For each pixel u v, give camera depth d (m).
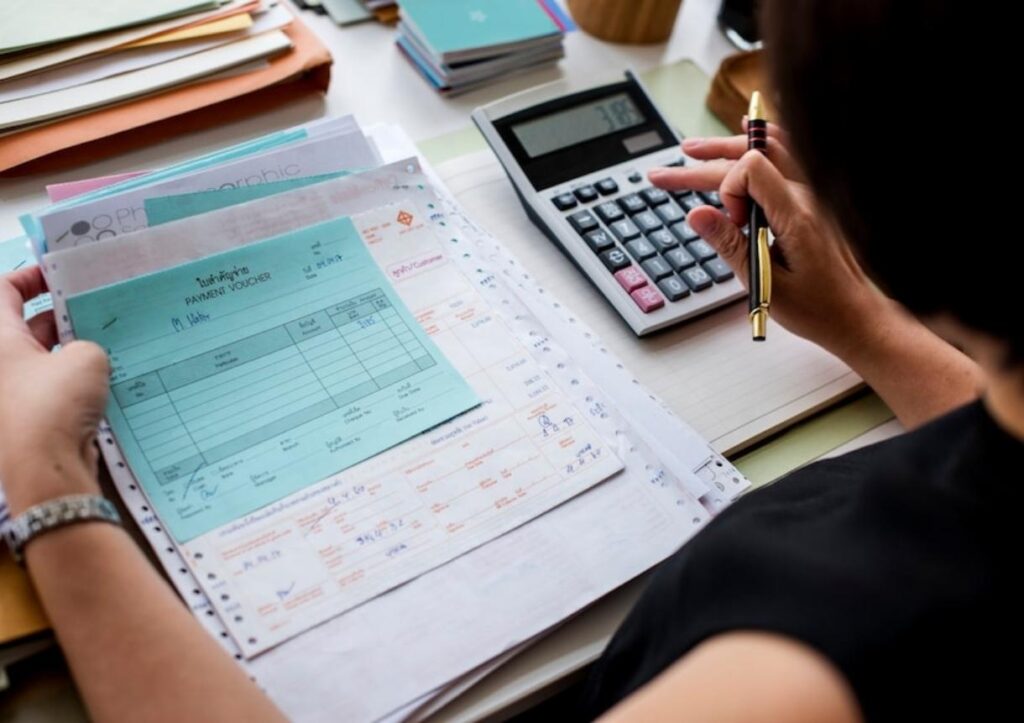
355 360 0.53
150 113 0.68
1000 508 0.30
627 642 0.42
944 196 0.27
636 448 0.53
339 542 0.46
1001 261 0.28
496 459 0.51
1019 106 0.25
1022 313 0.28
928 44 0.25
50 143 0.64
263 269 0.55
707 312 0.66
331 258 0.57
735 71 0.84
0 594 0.42
